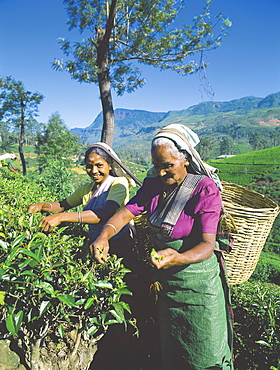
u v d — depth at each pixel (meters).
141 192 2.07
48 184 6.64
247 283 3.04
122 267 1.98
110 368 2.36
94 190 2.57
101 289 1.97
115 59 10.56
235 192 3.21
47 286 1.67
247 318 2.47
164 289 1.93
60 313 1.97
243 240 2.25
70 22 9.75
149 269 2.46
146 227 2.55
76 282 1.85
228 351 1.99
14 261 1.84
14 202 3.24
